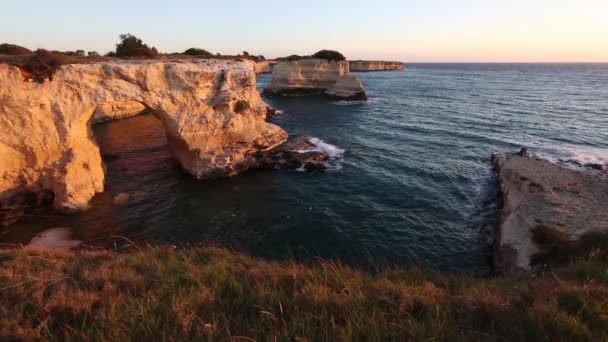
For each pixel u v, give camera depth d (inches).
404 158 1160.2
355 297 228.8
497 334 185.2
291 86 2883.9
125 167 1044.5
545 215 621.0
